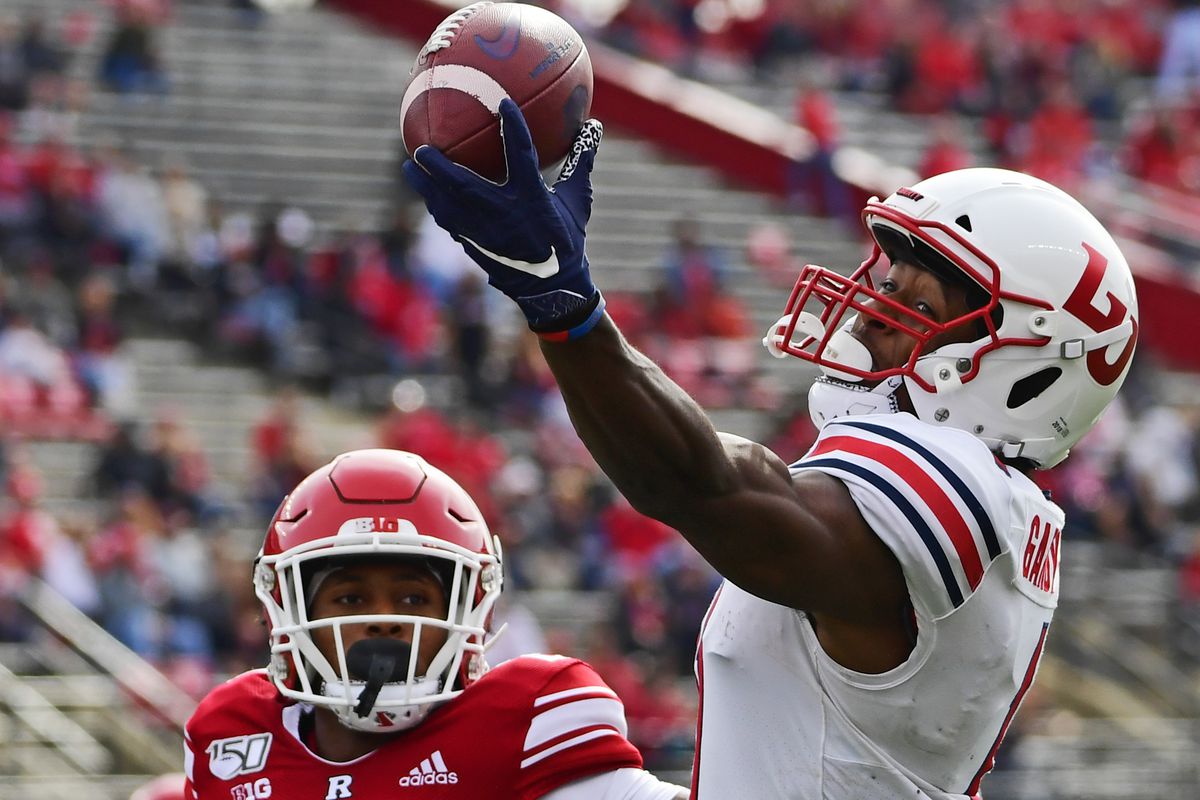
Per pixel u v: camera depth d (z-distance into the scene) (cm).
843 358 949
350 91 5572
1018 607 895
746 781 910
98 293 4144
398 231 4584
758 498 814
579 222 812
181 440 3712
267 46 5706
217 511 3691
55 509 3650
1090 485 4184
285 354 4372
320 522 998
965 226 927
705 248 5256
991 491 870
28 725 2988
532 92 833
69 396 3959
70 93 5078
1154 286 5400
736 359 4644
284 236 4688
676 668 3459
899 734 888
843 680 881
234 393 4272
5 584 3136
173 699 3067
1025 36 6247
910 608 863
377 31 6022
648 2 6212
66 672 3094
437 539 997
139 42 5259
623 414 789
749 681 915
